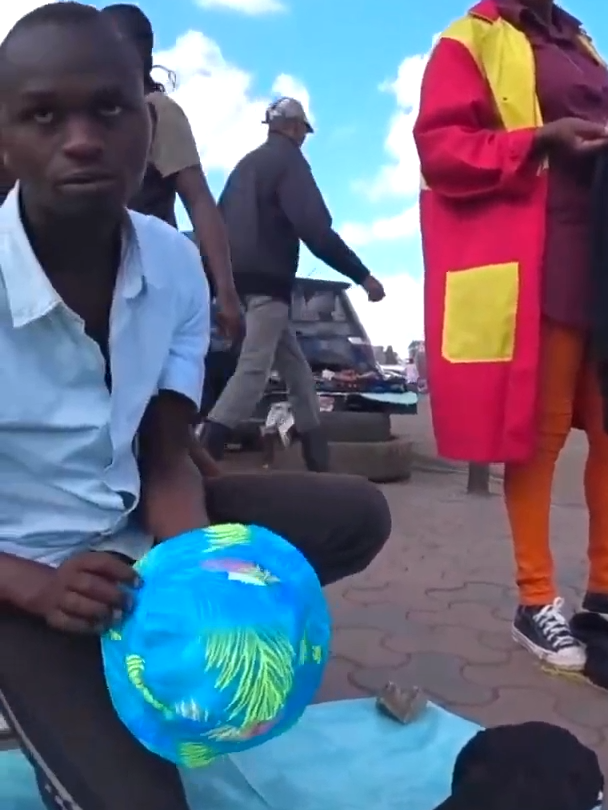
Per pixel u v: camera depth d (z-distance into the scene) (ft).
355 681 8.85
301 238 15.97
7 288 4.93
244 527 4.83
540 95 8.98
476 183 8.75
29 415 5.08
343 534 6.47
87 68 4.43
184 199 10.09
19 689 4.83
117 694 4.52
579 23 9.73
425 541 14.55
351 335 25.26
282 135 16.26
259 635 4.36
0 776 6.53
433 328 9.26
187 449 6.08
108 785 4.59
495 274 8.77
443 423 9.20
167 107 9.75
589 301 8.70
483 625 10.47
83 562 4.61
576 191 8.79
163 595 4.44
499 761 5.29
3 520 5.26
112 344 5.19
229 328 10.66
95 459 5.30
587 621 9.48
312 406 18.01
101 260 5.15
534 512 9.41
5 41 4.60
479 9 9.13
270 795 6.56
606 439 9.24
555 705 8.46
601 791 5.22
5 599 4.79
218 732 4.43
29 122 4.50
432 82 9.07
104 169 4.53
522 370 8.73
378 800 6.55
